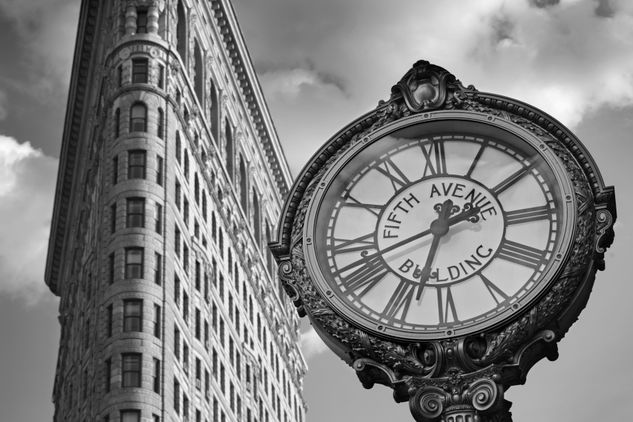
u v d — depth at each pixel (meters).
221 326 98.88
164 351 81.94
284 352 122.31
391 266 6.65
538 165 6.71
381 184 6.92
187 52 101.69
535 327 6.37
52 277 115.94
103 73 97.06
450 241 6.64
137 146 89.75
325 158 7.10
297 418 125.44
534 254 6.49
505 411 6.52
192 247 93.31
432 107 7.07
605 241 6.48
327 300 6.62
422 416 6.37
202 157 101.69
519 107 6.87
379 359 6.53
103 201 88.81
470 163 6.85
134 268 84.19
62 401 98.12
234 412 98.31
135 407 78.69
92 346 84.50
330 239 6.82
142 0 97.06
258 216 121.50
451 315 6.44
